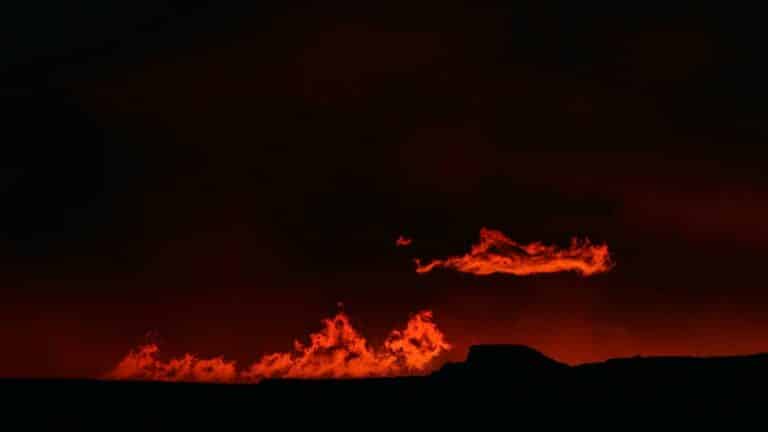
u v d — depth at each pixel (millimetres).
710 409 29281
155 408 32969
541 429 29453
